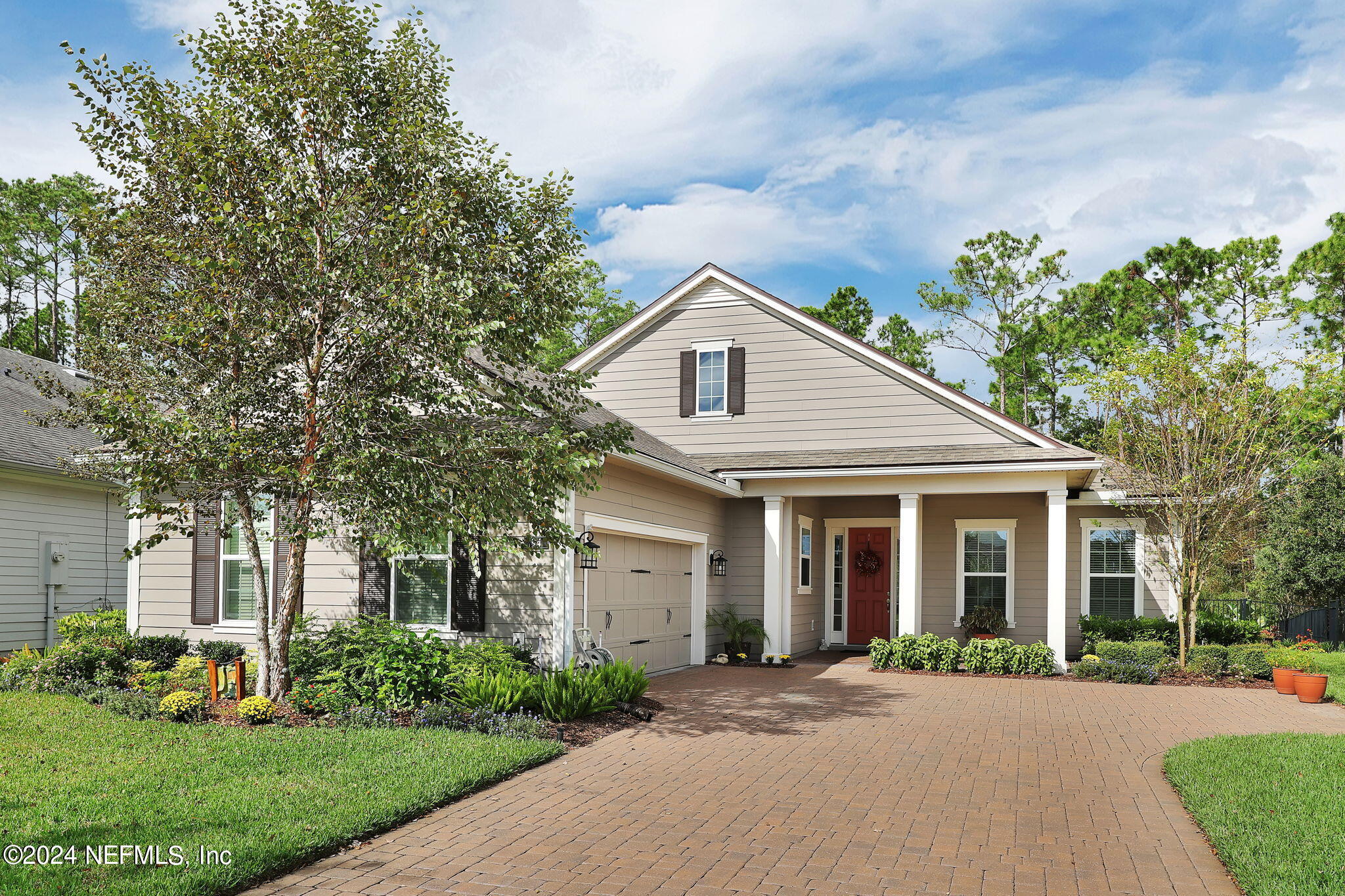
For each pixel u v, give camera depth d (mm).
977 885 5457
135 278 9461
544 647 11805
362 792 6816
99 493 18172
